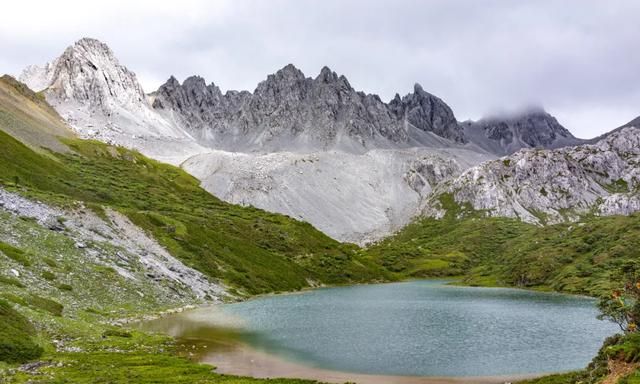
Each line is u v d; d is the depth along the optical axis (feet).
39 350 195.52
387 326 339.98
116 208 564.71
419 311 433.07
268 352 250.37
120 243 467.93
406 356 242.99
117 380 160.56
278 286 644.69
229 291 524.52
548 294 634.43
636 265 264.72
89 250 401.08
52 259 348.18
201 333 297.33
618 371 145.79
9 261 307.37
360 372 211.61
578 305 486.79
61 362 184.65
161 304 384.47
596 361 165.89
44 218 418.31
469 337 295.48
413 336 299.99
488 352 251.39
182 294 437.58
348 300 540.11
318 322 358.84
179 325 320.29
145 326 306.76
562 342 277.44
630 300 226.79
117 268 400.47
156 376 173.88
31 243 354.33
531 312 424.46
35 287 290.56
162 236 563.89
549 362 228.22
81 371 171.22
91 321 273.75
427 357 240.53
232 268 609.01
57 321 242.99
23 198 453.58
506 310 440.04
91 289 338.54
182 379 171.12
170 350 239.30
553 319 375.86
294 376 202.08
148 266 447.83
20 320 219.61
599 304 236.02
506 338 291.17
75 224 450.30
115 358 201.67
